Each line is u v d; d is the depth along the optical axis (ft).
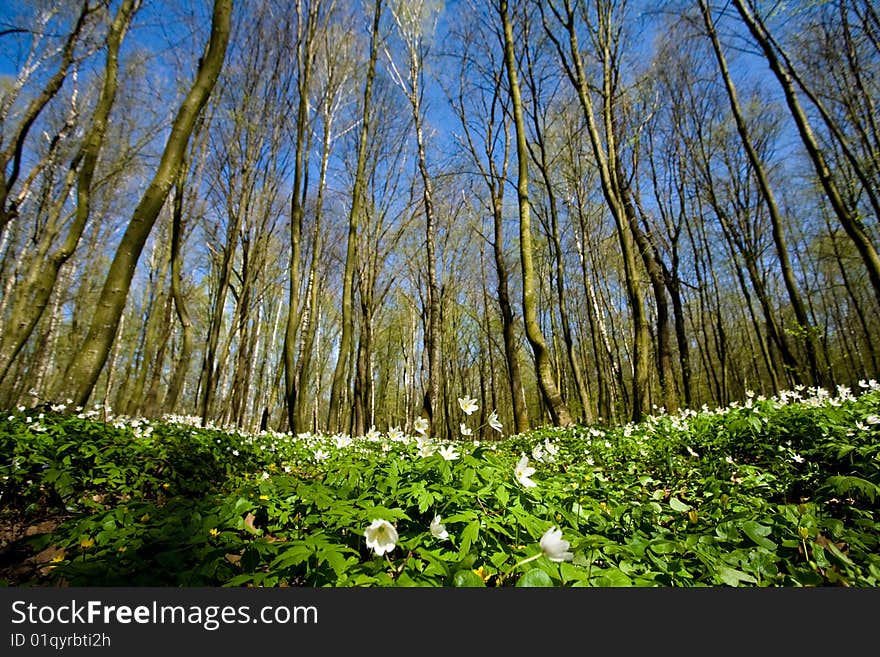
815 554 7.50
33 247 55.47
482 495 7.54
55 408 16.02
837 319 90.12
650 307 83.87
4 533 9.35
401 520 7.26
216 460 15.57
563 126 63.52
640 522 9.02
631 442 20.38
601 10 41.52
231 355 90.58
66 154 50.72
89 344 15.88
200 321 86.17
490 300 95.35
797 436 16.06
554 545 5.43
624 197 40.01
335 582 5.63
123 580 5.76
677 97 65.05
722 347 67.67
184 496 12.34
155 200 16.42
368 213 65.82
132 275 16.67
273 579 5.70
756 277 52.16
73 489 10.57
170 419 33.42
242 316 56.29
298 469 18.94
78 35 27.66
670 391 36.14
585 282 60.70
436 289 49.70
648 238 51.49
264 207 57.00
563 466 17.43
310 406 123.85
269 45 50.24
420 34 53.67
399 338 116.47
